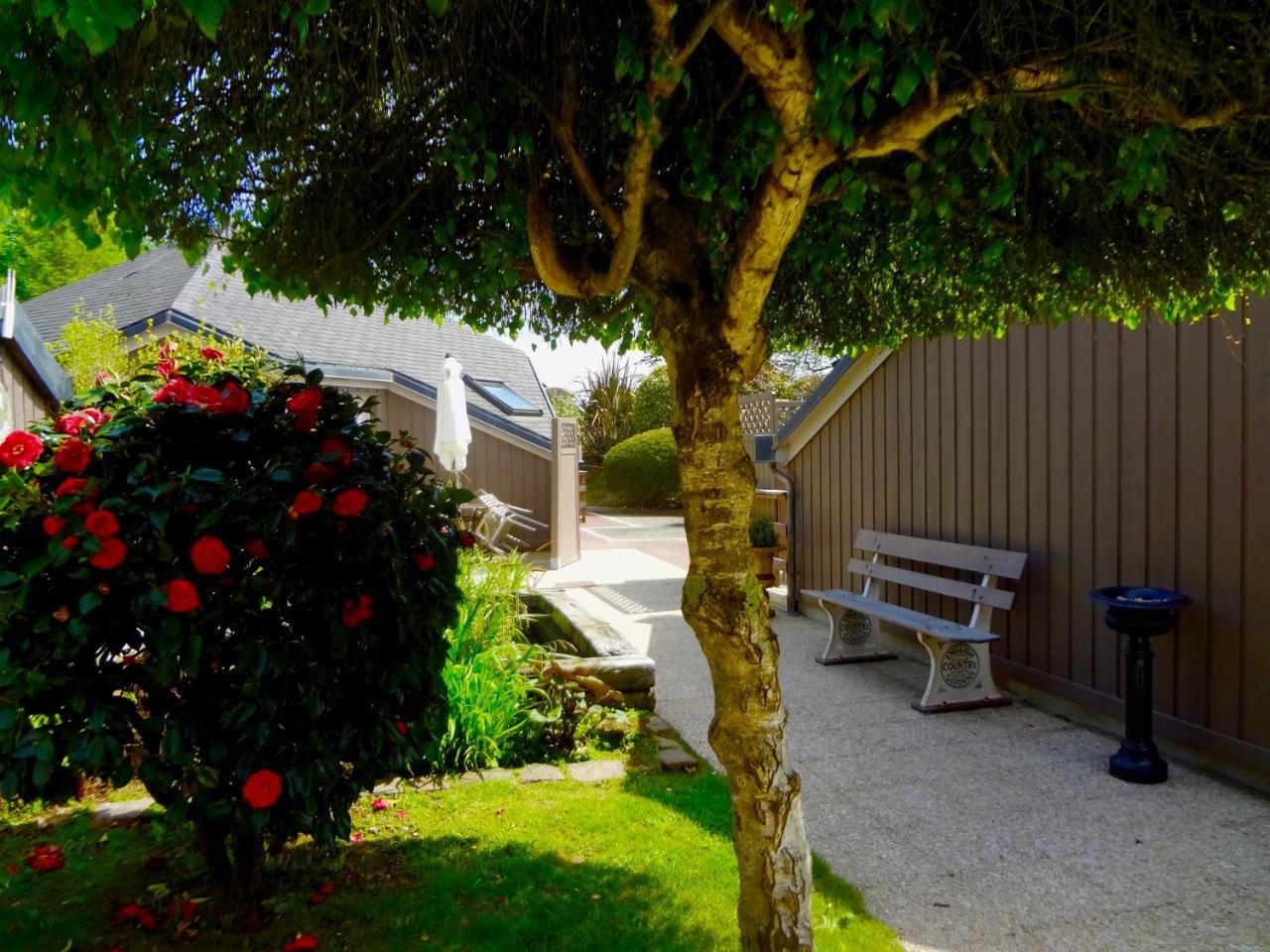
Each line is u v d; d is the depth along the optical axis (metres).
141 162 1.84
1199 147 2.06
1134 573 4.57
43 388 6.98
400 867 3.03
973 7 1.72
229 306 11.60
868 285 3.21
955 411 6.05
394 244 2.60
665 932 2.60
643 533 16.33
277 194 2.28
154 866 2.94
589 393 24.42
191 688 2.41
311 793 2.40
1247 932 2.80
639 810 3.53
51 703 2.24
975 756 4.49
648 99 1.68
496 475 12.34
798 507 8.52
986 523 5.76
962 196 2.41
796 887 2.20
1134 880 3.16
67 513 2.22
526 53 1.88
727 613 2.17
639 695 4.93
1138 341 4.52
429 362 13.68
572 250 2.48
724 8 1.50
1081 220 2.56
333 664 2.51
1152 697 4.25
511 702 4.19
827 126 1.67
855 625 6.62
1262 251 2.49
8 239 15.43
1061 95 1.75
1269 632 3.85
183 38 1.48
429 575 2.77
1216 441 4.08
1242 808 3.77
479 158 2.20
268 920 2.65
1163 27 1.56
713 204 2.26
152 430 2.47
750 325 2.14
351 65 1.86
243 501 2.35
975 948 2.72
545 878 2.94
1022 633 5.46
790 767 4.37
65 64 1.35
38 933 2.54
